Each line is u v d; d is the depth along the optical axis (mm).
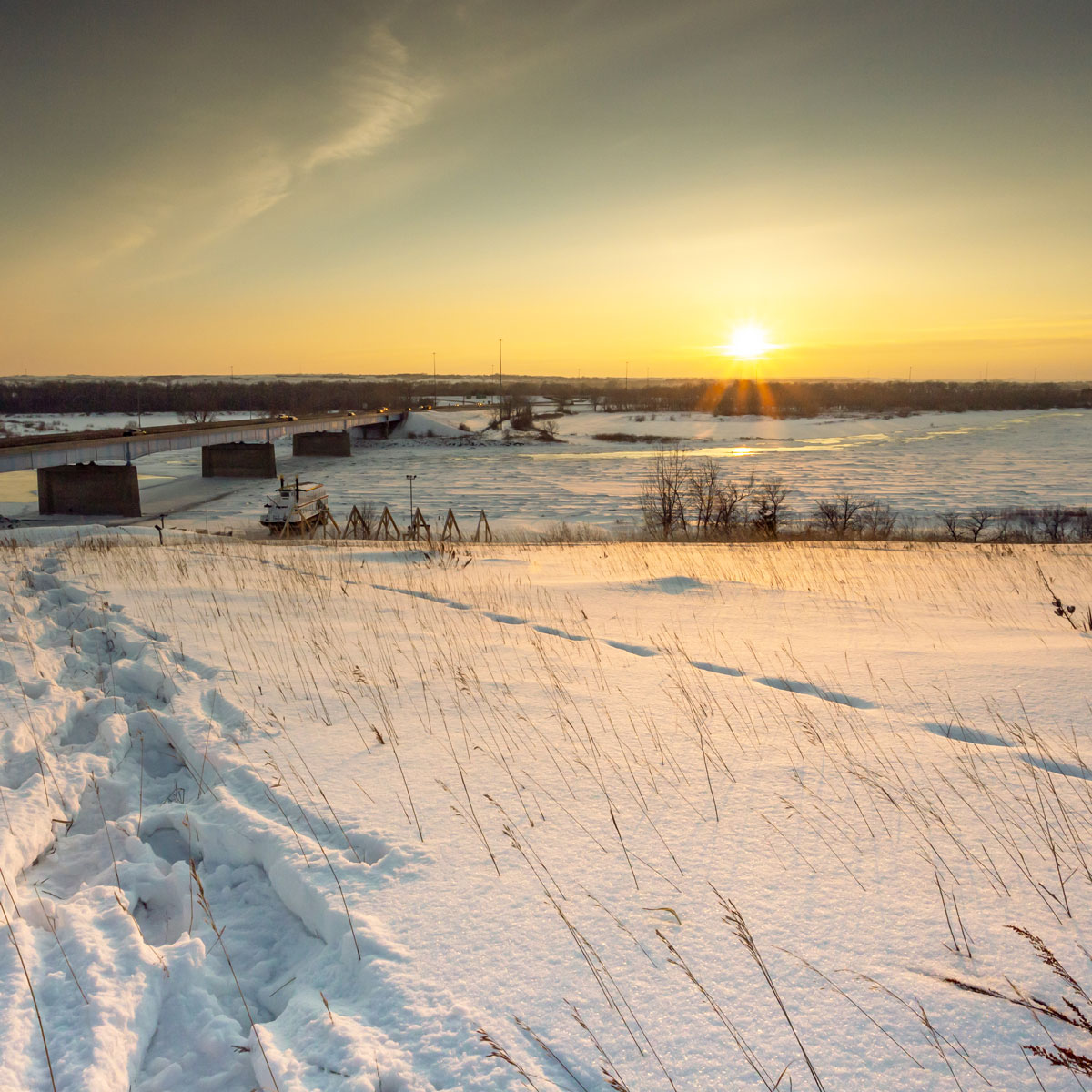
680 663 7219
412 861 3758
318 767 4895
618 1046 2594
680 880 3559
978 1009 2701
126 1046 2641
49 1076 2445
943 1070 2459
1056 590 11180
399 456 100938
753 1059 2523
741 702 6039
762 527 34531
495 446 113062
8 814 4117
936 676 6641
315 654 7449
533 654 7551
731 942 3100
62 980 2908
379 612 9516
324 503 49969
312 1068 2559
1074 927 3111
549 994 2852
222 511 55781
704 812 4211
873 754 4910
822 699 6129
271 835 3994
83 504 53156
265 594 10508
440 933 3215
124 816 4430
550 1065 2533
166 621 8672
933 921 3201
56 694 6000
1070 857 3633
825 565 14188
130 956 3049
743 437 123375
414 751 5148
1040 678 6473
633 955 3045
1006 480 68625
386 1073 2484
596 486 67562
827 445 107750
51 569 12180
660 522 41781
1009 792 4328
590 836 3977
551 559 15586
